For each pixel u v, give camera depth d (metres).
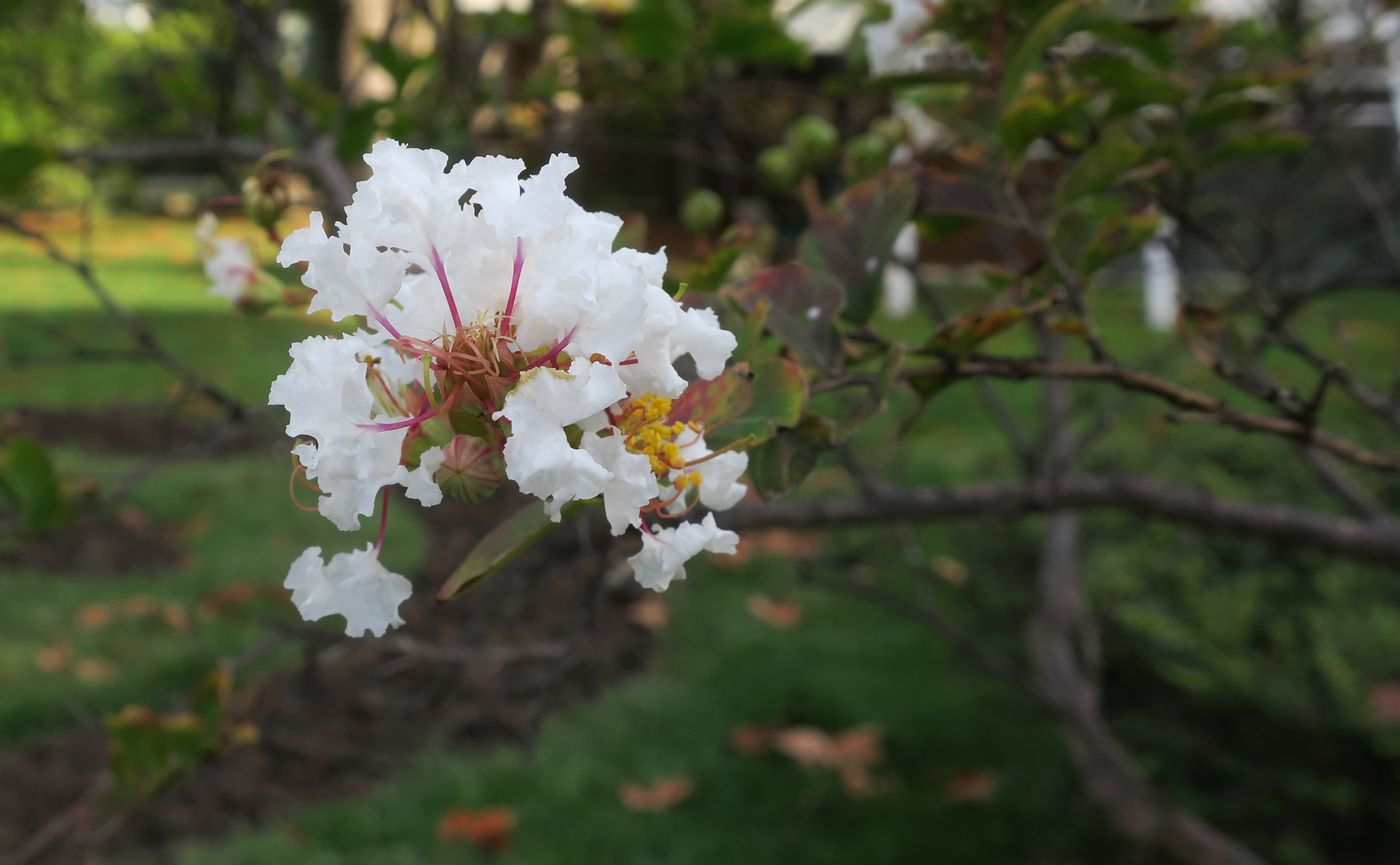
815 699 5.14
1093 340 1.64
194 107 3.44
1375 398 2.30
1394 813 3.70
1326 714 3.65
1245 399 6.27
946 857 4.18
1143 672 4.09
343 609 1.01
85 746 4.60
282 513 6.64
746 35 2.96
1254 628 3.92
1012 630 4.86
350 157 2.91
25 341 9.68
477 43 3.83
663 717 5.01
